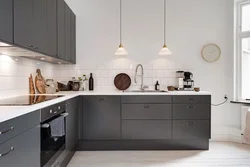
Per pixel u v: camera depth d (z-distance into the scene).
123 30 3.63
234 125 3.58
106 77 3.64
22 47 1.77
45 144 1.78
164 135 3.07
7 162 1.20
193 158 2.77
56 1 2.64
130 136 3.07
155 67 3.63
